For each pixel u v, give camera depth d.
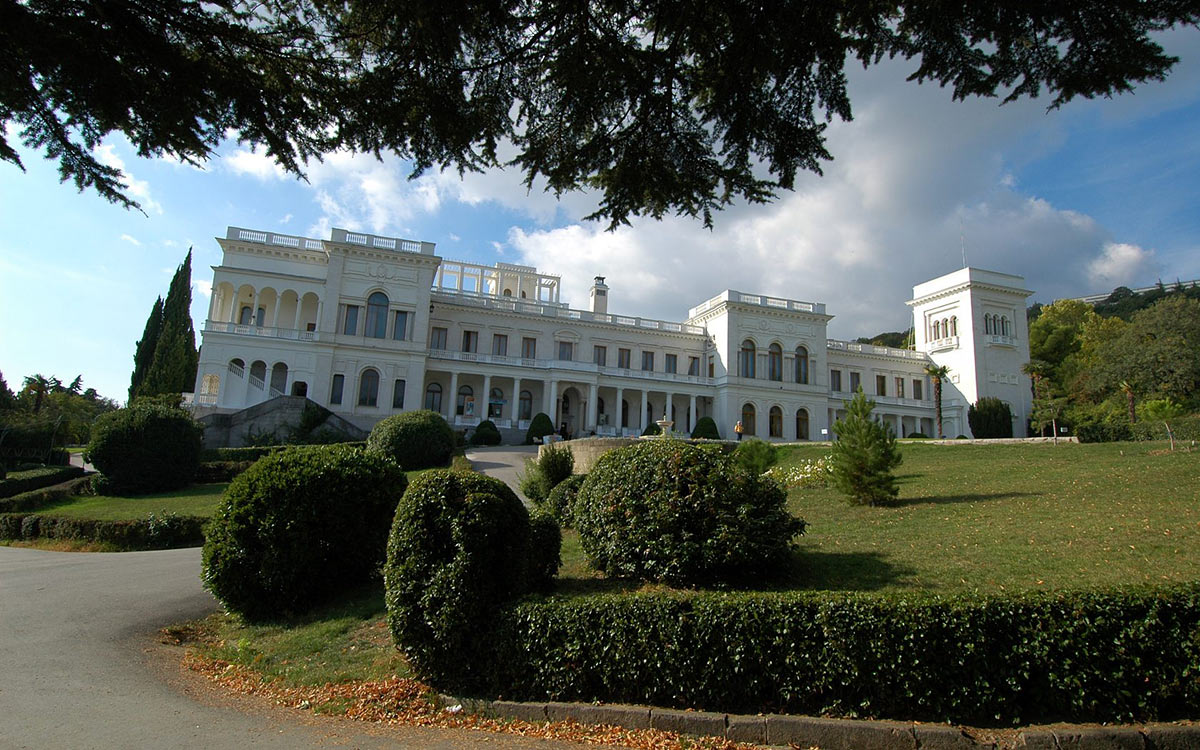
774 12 5.55
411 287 49.66
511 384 55.78
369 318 48.59
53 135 5.82
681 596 6.32
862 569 9.18
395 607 6.90
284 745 5.38
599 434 53.69
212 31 5.43
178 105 5.70
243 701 6.59
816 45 5.75
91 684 6.78
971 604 5.71
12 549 18.88
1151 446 21.59
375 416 47.00
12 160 5.55
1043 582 7.99
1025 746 5.16
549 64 6.34
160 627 9.48
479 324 55.69
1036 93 5.88
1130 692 5.46
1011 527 11.24
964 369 64.31
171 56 5.29
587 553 9.78
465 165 7.19
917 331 72.06
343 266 48.22
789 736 5.49
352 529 10.21
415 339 49.03
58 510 22.56
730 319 60.03
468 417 50.94
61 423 38.31
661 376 58.41
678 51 6.39
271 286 47.53
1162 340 45.66
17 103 5.45
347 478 10.29
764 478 9.55
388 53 5.87
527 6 5.76
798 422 61.16
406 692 6.58
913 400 66.31
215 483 28.33
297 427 37.19
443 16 5.42
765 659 5.84
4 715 5.69
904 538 11.05
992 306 65.25
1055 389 54.75
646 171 7.31
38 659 7.52
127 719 5.83
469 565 6.75
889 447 14.71
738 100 6.48
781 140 6.77
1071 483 15.42
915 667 5.58
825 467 18.61
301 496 9.74
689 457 9.02
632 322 60.94
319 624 8.91
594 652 6.22
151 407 26.78
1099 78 5.46
